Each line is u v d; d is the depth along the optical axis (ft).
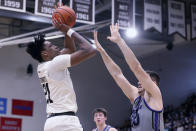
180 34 41.70
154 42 49.83
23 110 45.24
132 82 52.21
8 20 44.75
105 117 22.65
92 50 11.03
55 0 32.71
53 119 11.05
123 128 50.19
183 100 55.21
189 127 43.86
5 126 43.93
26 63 45.96
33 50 12.05
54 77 11.21
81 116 48.75
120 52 51.13
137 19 43.60
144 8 39.73
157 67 53.83
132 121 12.55
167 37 47.67
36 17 37.42
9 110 44.47
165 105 53.78
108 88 51.49
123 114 52.13
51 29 37.70
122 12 36.65
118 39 12.62
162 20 40.55
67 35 11.90
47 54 11.93
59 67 11.11
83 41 11.21
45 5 32.27
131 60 12.29
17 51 45.78
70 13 12.07
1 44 37.60
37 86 46.32
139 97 12.80
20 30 44.93
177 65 55.36
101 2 41.75
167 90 54.34
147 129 12.06
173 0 41.81
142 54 52.26
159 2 40.68
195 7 42.55
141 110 12.33
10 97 44.70
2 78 44.65
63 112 11.08
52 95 11.28
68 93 11.30
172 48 52.03
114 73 14.33
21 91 45.39
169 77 54.65
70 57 11.05
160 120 12.18
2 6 30.32
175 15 41.65
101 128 22.53
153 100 12.23
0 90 44.32
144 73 12.20
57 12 12.00
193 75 56.39
